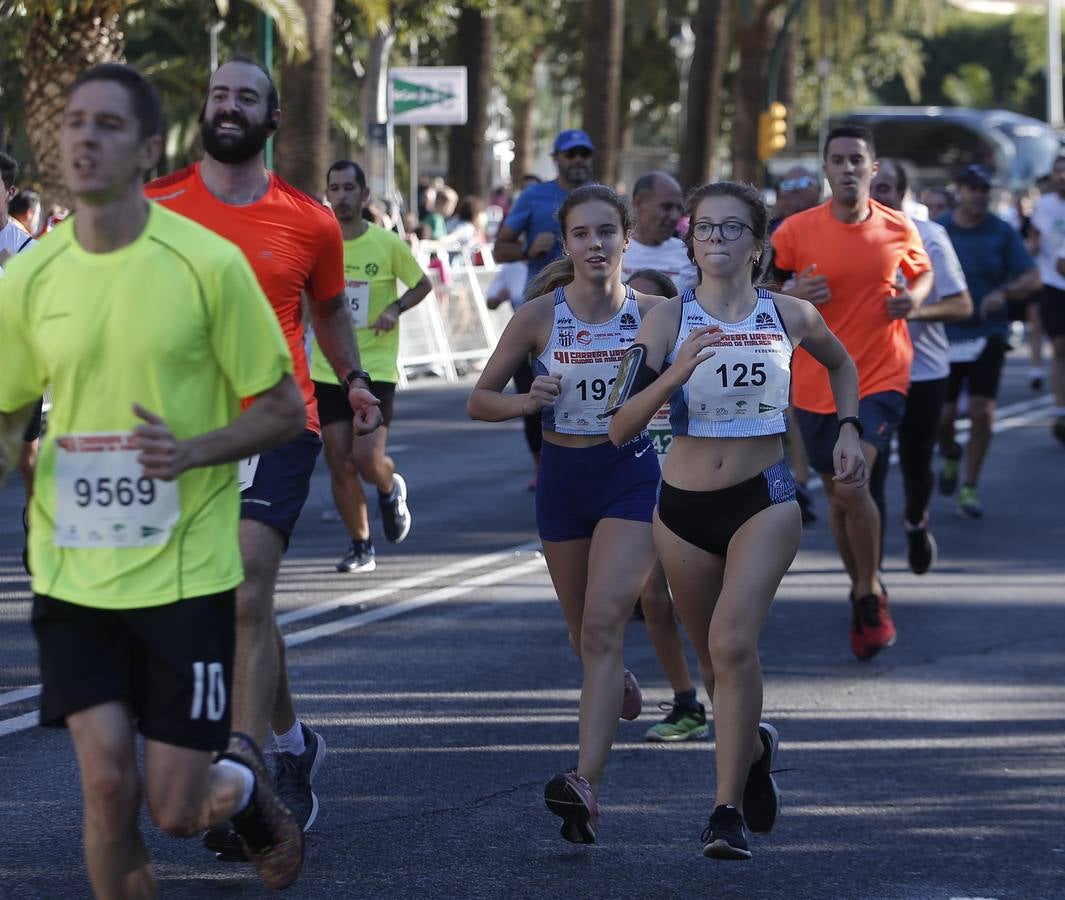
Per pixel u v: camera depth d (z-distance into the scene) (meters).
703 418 13.83
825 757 16.83
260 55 54.00
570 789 13.40
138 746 16.59
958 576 26.52
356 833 14.28
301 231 14.09
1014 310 41.72
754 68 93.94
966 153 144.50
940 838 14.44
